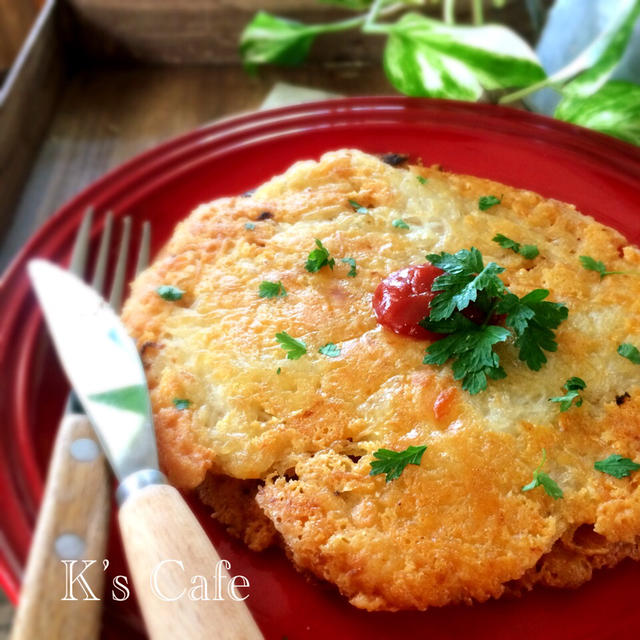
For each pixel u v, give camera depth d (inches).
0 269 12.7
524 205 10.7
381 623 7.8
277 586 8.0
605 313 9.3
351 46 16.8
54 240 11.3
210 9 16.2
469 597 7.6
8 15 19.2
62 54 16.3
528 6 17.4
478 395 8.5
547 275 9.7
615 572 8.1
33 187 14.1
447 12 15.9
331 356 8.8
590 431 8.3
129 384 8.6
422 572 7.4
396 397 8.5
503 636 7.6
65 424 8.3
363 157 11.3
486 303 8.8
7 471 8.6
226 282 9.6
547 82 13.3
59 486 7.6
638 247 11.1
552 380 8.6
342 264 9.7
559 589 7.9
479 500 7.8
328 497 7.9
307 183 11.0
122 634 7.4
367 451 8.2
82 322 9.5
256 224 10.3
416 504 7.7
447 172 11.6
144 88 16.2
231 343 9.0
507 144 12.6
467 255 9.0
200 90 16.2
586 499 7.9
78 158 14.6
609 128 13.0
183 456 8.3
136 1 16.0
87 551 7.2
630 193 11.9
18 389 9.4
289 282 9.5
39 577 6.9
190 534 7.1
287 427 8.4
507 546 7.6
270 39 15.8
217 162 12.6
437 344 8.6
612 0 13.7
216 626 6.5
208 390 8.8
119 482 7.8
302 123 13.1
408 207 10.6
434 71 13.5
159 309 9.5
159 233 11.8
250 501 8.5
